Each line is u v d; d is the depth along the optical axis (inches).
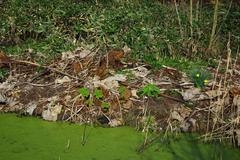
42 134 153.3
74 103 167.8
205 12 264.8
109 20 221.9
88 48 201.6
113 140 151.3
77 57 193.6
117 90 171.2
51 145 145.9
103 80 175.3
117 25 220.5
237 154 147.0
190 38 215.5
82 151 142.6
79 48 202.5
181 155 143.3
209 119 162.1
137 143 149.9
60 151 142.0
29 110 166.6
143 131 157.9
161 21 239.5
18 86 177.9
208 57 209.8
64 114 164.7
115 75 179.0
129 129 159.8
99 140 150.8
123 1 267.3
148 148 146.6
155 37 213.8
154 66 188.7
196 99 169.0
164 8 267.4
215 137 155.2
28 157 137.5
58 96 171.3
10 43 220.5
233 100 165.5
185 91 173.2
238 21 247.8
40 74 183.9
